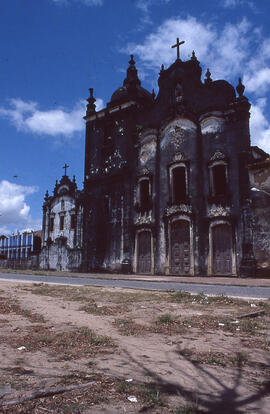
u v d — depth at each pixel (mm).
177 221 22656
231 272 19703
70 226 33031
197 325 5758
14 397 2742
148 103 27250
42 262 33375
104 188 27328
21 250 37469
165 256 22641
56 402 2707
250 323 5852
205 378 3303
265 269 18391
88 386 3061
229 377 3332
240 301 8461
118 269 25000
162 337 4949
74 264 29719
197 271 20906
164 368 3590
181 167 23000
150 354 4102
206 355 4062
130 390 2961
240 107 20891
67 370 3492
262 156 22312
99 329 5453
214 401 2775
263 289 12352
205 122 22328
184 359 3906
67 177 35375
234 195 20266
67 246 30906
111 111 28281
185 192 23484
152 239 23469
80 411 2559
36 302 8516
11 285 13594
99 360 3854
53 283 15305
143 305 8031
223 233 20516
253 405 2705
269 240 18516
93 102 30125
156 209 23797
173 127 23938
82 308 7516
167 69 25297
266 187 19094
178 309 7430
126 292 10906
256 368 3611
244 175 19984
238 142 20625
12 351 4180
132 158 25953
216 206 20859
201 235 21188
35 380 3189
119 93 29125
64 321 6078
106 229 26453
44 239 35375
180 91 24109
